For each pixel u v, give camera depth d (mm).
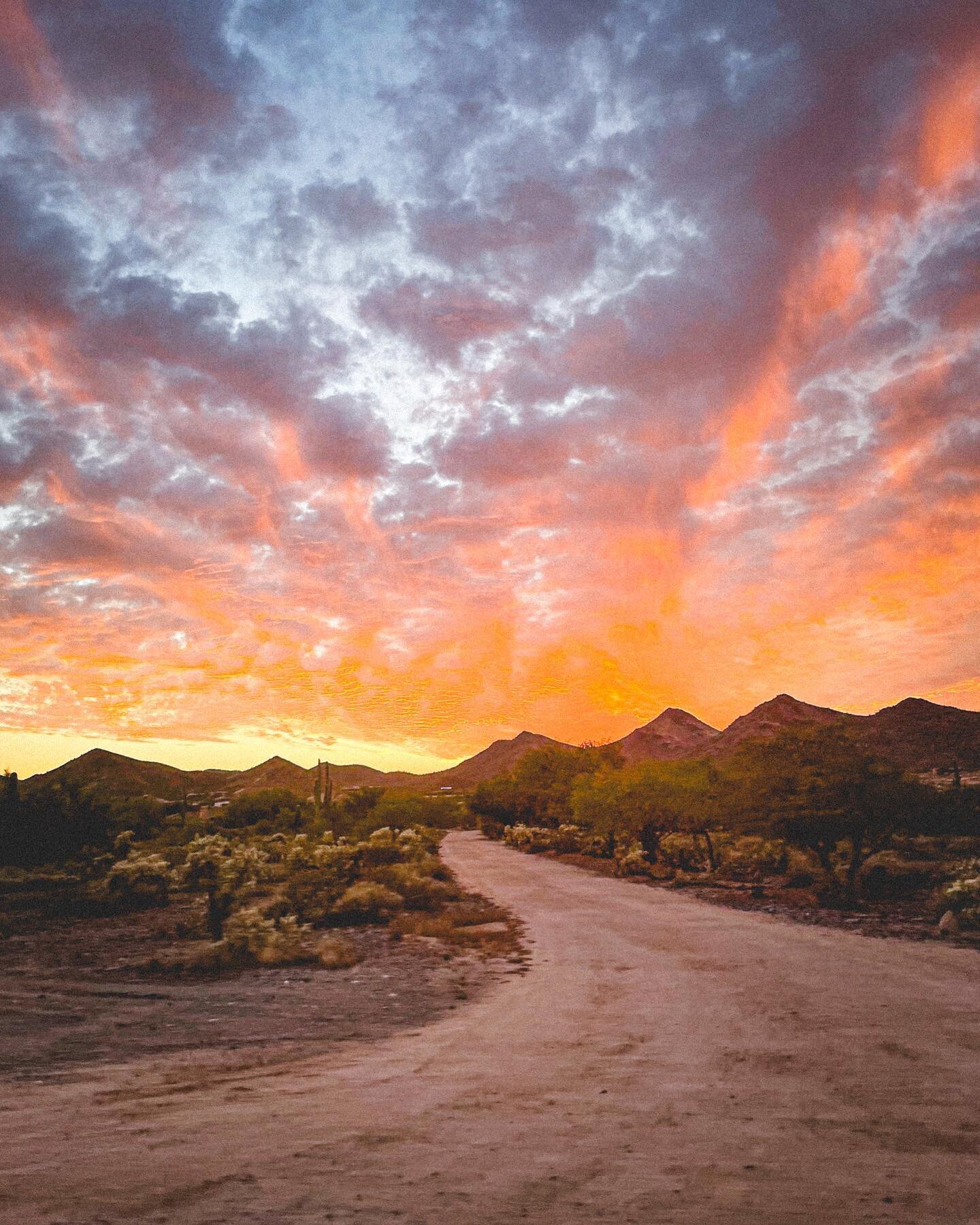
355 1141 5262
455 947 18750
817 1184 4410
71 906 25141
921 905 24500
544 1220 3773
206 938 19750
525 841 65812
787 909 24484
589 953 17344
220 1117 5941
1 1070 7902
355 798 96312
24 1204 3869
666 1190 4273
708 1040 9281
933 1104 6367
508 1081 7355
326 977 14906
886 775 26172
